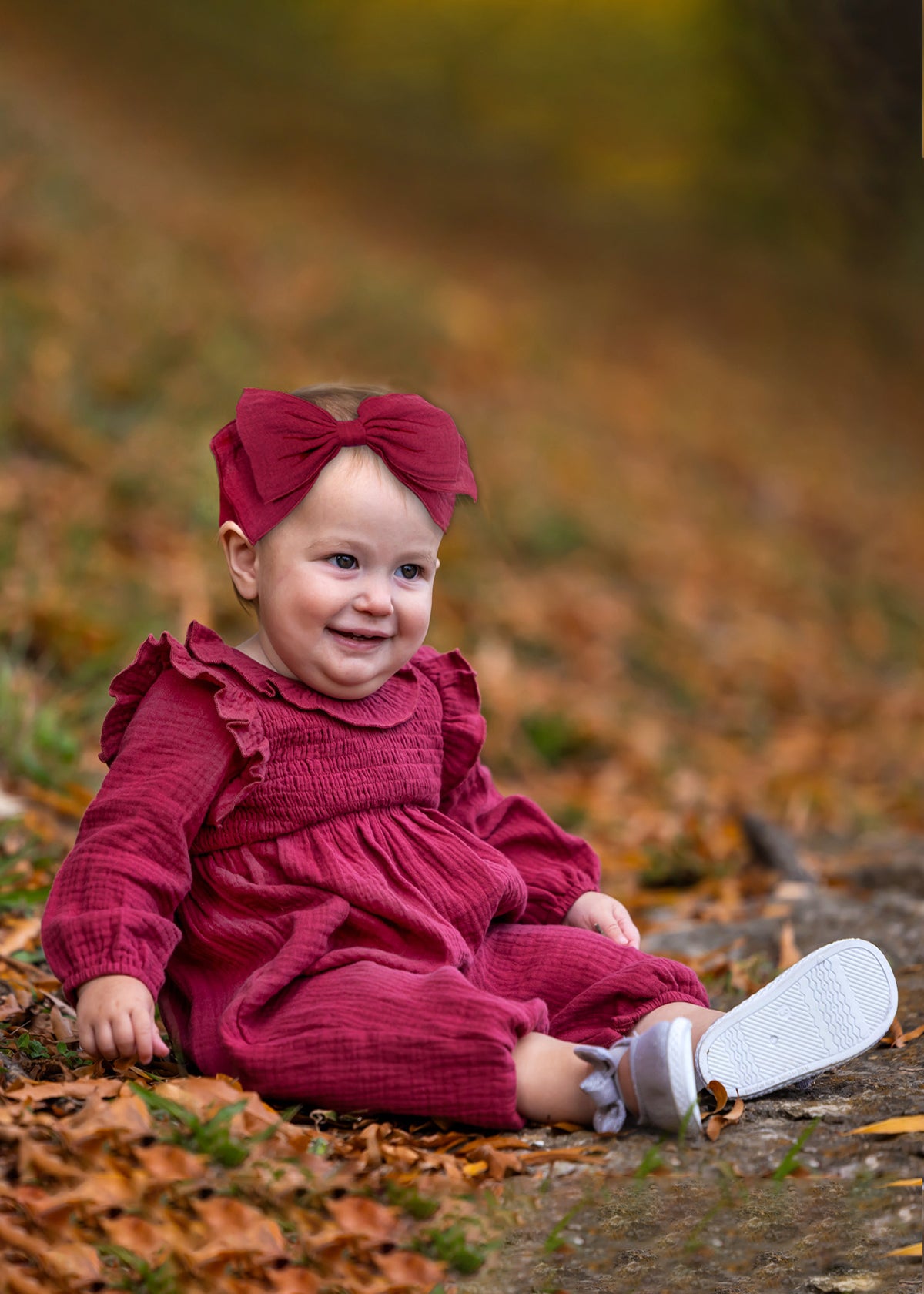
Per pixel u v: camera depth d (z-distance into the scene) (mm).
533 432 10617
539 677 7324
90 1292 1898
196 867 2664
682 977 2689
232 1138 2236
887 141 18125
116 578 6336
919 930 3947
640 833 5703
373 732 2770
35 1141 2152
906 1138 2338
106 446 7406
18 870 3875
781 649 8938
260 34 20766
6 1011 2857
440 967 2527
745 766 7055
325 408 2762
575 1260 2062
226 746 2627
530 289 15672
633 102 21156
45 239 9328
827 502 12461
